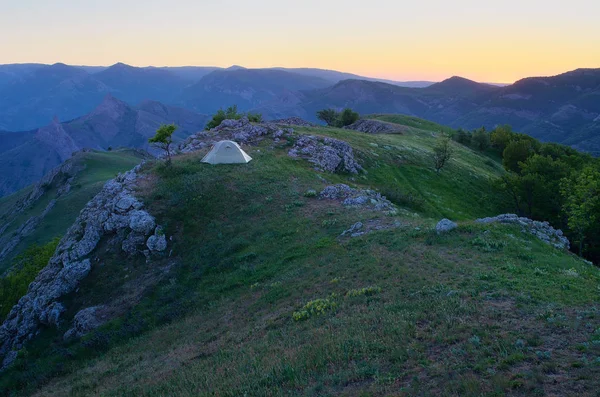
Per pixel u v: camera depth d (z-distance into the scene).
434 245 23.03
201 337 20.73
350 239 27.33
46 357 26.25
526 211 59.81
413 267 20.38
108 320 27.53
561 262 19.81
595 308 13.98
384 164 64.94
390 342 13.39
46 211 111.81
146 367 19.20
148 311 27.03
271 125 67.12
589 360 10.53
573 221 42.19
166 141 46.06
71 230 39.53
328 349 13.92
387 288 18.73
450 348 12.30
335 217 32.69
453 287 17.22
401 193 51.41
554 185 55.66
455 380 10.38
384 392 10.66
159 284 29.81
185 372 16.30
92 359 23.88
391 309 16.17
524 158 81.81
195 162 47.66
